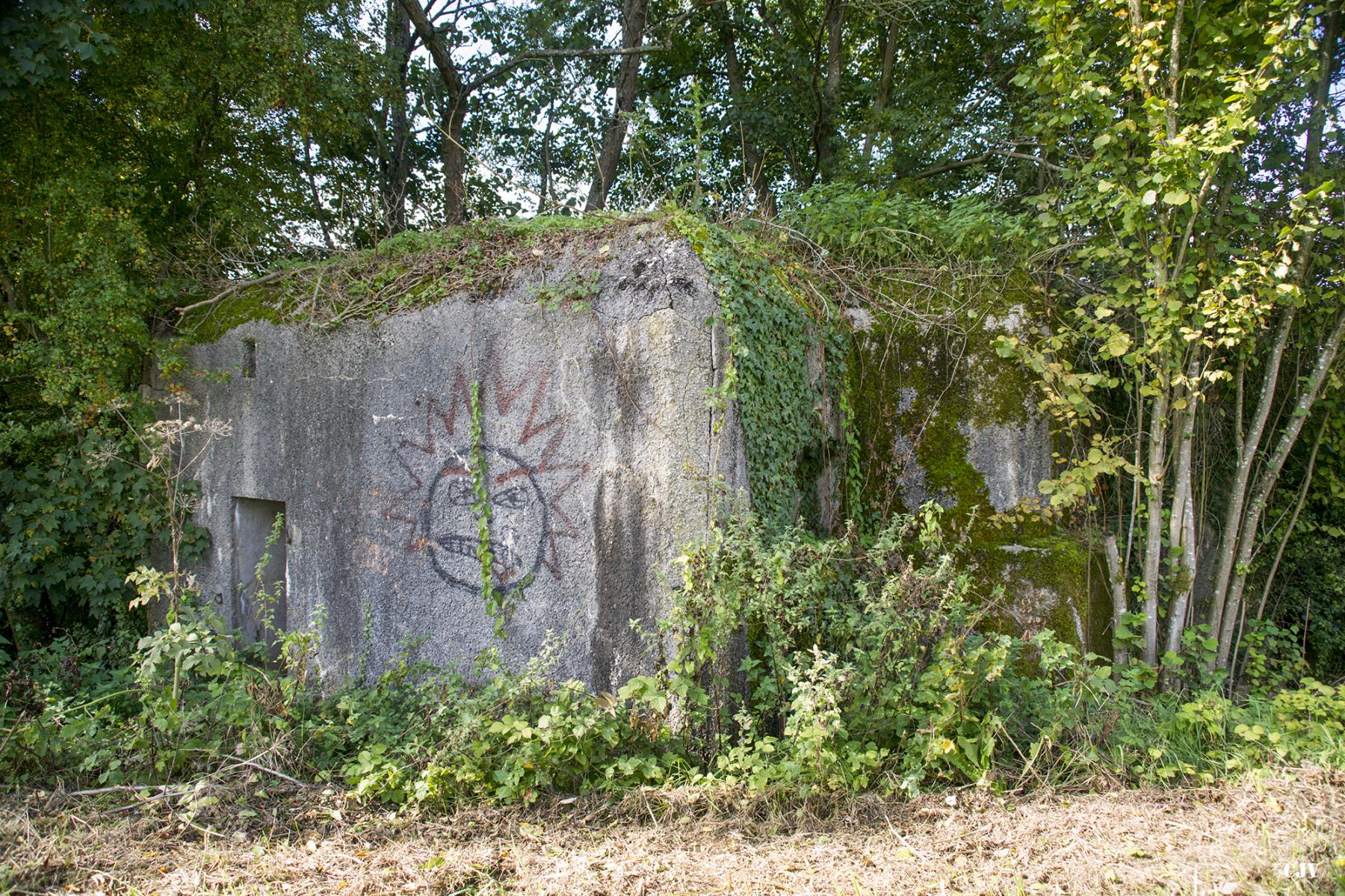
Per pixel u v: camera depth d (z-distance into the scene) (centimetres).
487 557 489
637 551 447
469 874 315
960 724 374
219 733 421
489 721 393
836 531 537
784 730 385
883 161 1152
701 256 458
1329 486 549
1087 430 544
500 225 561
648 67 1529
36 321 618
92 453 616
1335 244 509
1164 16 443
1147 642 484
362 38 957
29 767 400
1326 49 501
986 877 302
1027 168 937
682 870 316
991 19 1023
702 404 441
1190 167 435
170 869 322
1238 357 508
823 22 1241
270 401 594
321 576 562
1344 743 381
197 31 737
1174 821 338
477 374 502
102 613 627
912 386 548
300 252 794
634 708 410
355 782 388
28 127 621
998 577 503
